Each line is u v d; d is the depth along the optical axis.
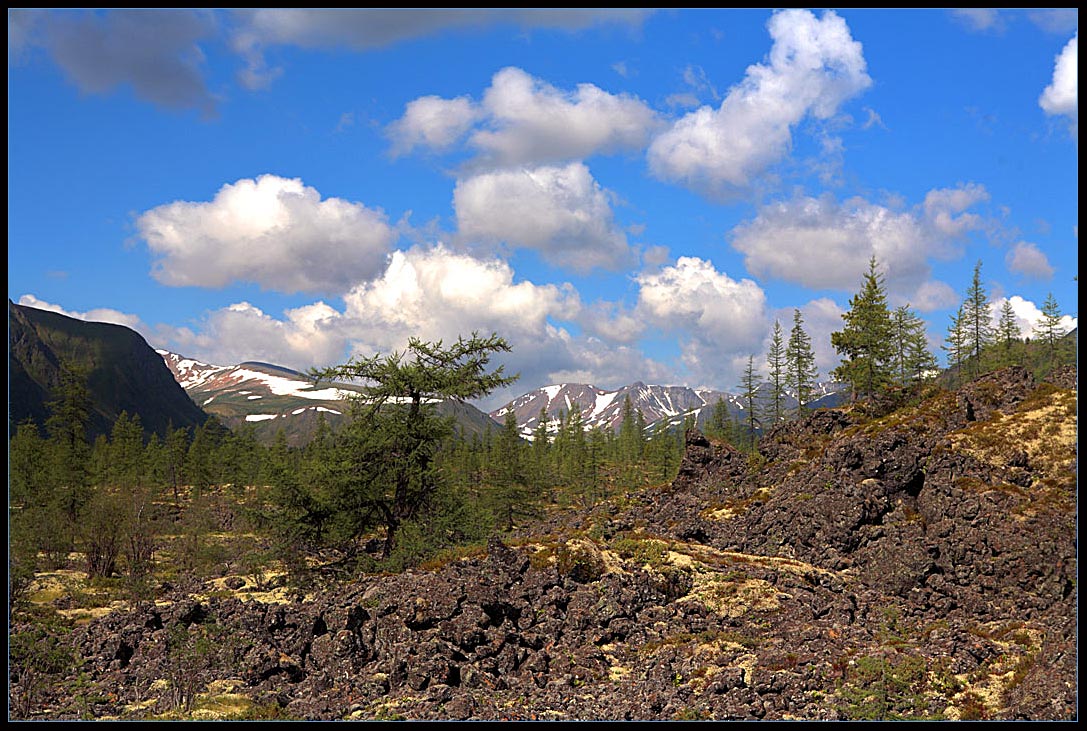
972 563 35.81
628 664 27.16
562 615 29.91
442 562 32.75
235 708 21.89
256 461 114.69
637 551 36.81
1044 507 36.47
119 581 52.19
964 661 25.22
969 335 93.19
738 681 23.67
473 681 24.28
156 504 88.25
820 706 22.03
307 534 43.97
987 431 44.56
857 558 40.03
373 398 47.06
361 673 24.56
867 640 28.03
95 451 117.06
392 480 45.62
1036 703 20.47
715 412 132.88
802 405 89.06
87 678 24.52
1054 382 51.91
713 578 34.56
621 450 136.62
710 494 57.47
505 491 83.31
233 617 26.86
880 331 76.88
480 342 49.31
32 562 52.66
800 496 44.66
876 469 42.47
